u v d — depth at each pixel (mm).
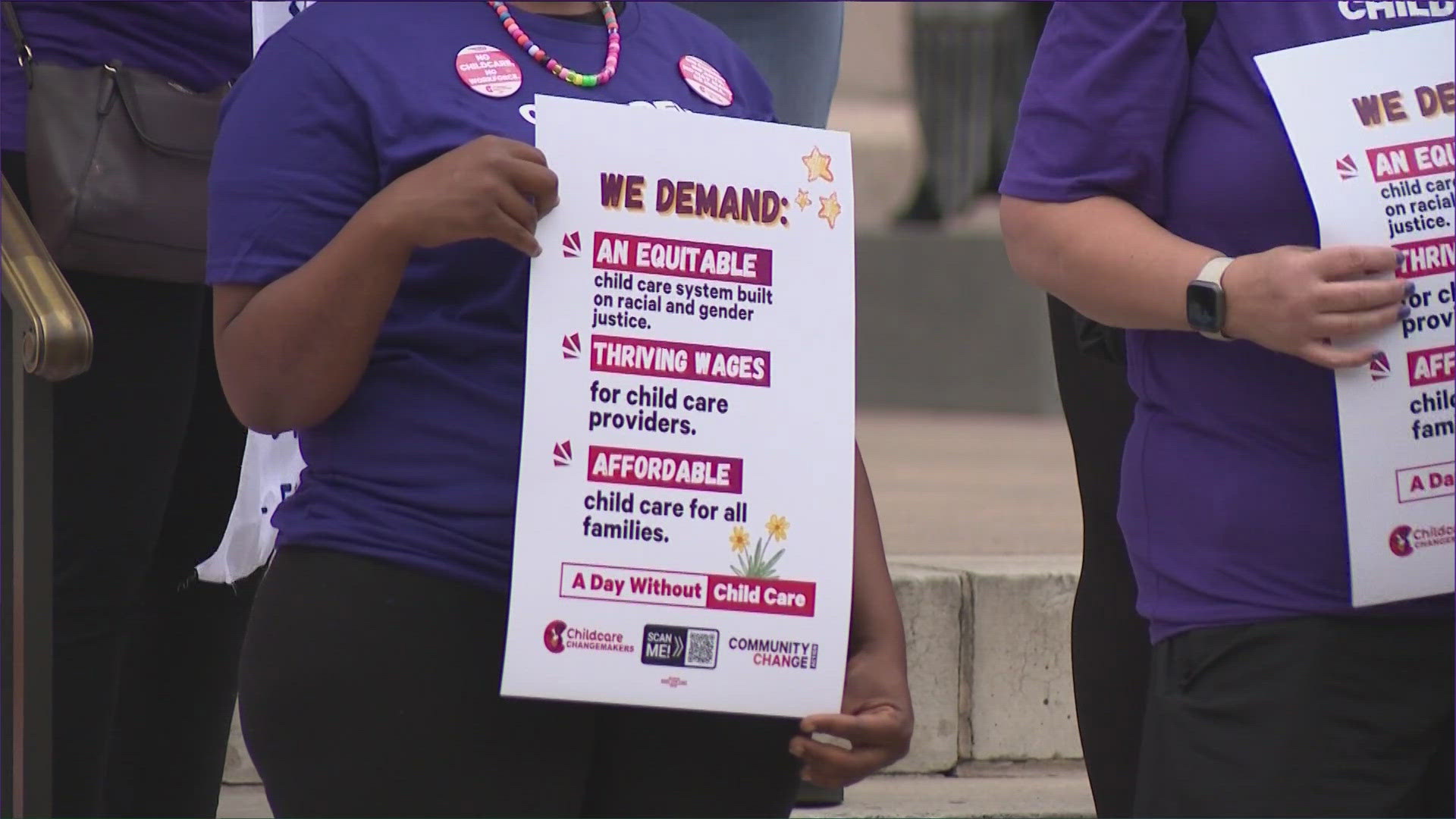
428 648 6719
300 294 6629
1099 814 9656
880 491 19062
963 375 28406
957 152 30156
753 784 7074
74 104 9047
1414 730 6859
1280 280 6480
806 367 6816
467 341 6945
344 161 6930
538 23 7289
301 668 6738
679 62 7555
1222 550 6949
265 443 10086
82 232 8906
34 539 7461
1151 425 7258
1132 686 9422
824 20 12406
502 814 6793
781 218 6879
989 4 29750
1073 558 14141
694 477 6703
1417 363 6605
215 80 9852
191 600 10227
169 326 9570
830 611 6750
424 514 6816
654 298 6734
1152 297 6789
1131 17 6980
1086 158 7039
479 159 6496
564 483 6613
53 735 9039
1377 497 6602
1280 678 6797
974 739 13172
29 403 7465
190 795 10250
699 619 6676
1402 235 6613
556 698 6562
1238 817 6762
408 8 7207
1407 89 6738
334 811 6762
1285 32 6949
